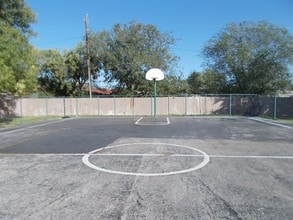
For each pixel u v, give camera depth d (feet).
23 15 94.02
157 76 89.92
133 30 135.95
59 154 33.30
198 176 23.53
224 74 115.44
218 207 17.13
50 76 157.79
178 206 17.30
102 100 110.32
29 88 104.27
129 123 72.23
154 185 21.26
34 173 24.98
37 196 19.25
